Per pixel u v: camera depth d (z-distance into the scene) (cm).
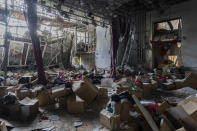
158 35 879
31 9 466
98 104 367
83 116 295
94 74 755
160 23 885
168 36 832
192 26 732
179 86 529
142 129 232
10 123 259
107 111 259
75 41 1307
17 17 881
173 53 885
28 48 924
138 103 258
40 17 972
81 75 703
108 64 1088
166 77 652
